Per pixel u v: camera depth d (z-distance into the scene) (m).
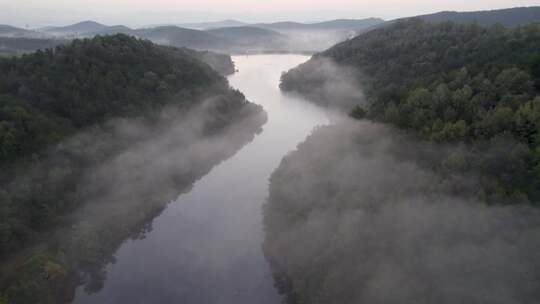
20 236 57.91
